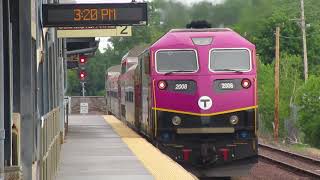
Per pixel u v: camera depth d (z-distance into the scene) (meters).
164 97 48.16
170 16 71.44
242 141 48.22
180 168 37.62
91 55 95.50
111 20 31.97
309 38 177.00
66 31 54.75
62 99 57.75
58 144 40.41
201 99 47.72
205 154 47.97
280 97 136.75
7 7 17.95
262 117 137.75
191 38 49.06
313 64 177.50
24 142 19.50
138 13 32.34
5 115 18.09
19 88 19.50
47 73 27.94
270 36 162.25
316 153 90.56
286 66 141.88
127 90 83.44
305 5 183.50
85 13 31.36
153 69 48.53
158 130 48.16
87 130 78.94
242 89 48.06
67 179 33.69
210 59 48.38
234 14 73.62
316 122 118.12
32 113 19.58
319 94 118.94
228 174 48.56
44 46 26.20
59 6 30.84
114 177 34.16
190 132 47.84
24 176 19.41
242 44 48.78
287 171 58.69
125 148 52.59
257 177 55.12
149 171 36.44
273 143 108.88
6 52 18.02
